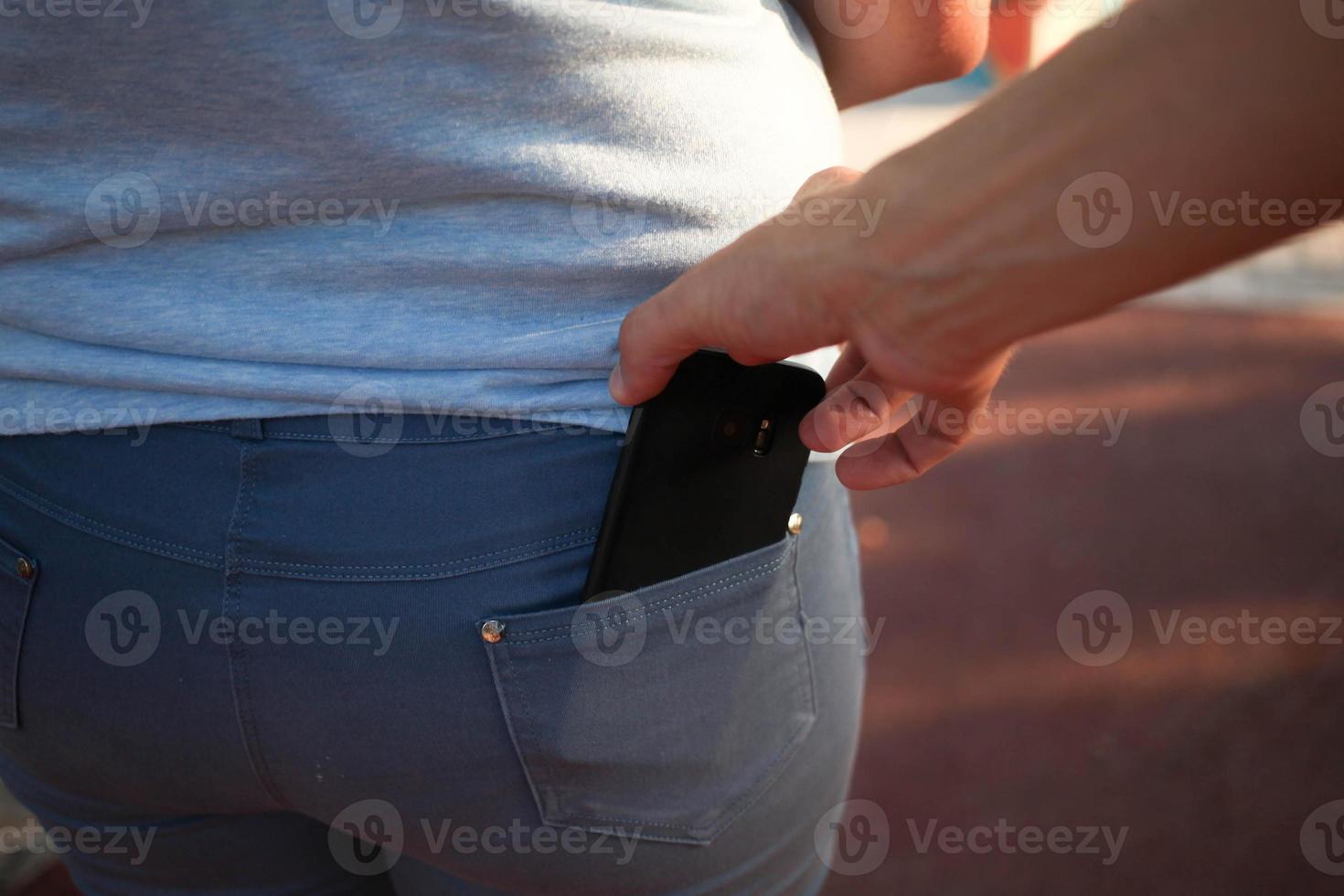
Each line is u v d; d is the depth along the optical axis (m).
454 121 0.63
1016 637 2.95
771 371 0.74
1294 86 0.41
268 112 0.62
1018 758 2.48
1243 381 4.67
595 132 0.66
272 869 0.90
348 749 0.74
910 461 0.80
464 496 0.70
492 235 0.67
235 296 0.68
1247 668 2.78
